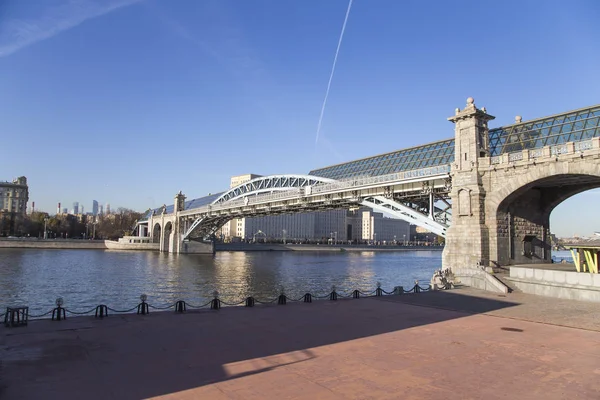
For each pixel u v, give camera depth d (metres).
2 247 118.44
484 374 10.47
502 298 23.89
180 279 54.66
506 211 32.72
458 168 34.06
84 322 16.00
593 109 30.12
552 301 22.66
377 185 42.16
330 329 15.47
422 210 42.72
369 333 14.91
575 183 32.66
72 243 126.00
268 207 66.12
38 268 64.12
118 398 8.55
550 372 10.68
